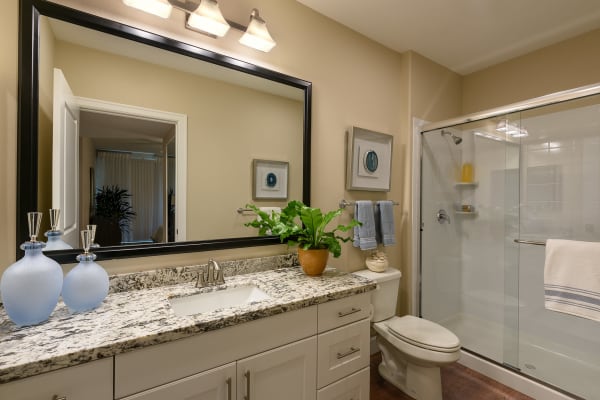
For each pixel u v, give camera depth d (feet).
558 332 6.56
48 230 3.59
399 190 7.72
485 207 7.88
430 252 7.89
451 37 7.05
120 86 4.07
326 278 4.81
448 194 8.16
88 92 3.85
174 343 2.87
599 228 6.12
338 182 6.49
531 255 7.05
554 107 6.55
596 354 6.04
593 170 6.17
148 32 4.19
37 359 2.28
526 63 7.76
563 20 6.34
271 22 5.43
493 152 7.64
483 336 7.50
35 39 3.51
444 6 5.90
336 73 6.40
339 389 4.20
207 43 4.73
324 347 4.02
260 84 5.30
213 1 4.31
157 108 4.34
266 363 3.48
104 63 3.95
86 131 3.85
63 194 3.70
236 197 5.06
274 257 5.40
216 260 4.86
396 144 7.63
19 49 3.43
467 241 8.27
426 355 5.08
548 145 6.74
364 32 6.82
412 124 7.64
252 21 4.79
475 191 8.08
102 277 3.35
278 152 5.50
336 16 6.24
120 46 4.06
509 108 6.30
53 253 3.60
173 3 4.20
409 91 7.60
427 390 5.31
